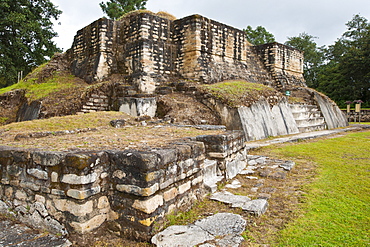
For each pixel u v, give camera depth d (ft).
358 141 33.09
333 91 100.78
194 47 43.91
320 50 124.47
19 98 45.50
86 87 39.65
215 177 15.58
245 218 11.03
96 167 9.28
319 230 10.07
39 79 49.01
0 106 43.91
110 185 9.73
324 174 17.78
